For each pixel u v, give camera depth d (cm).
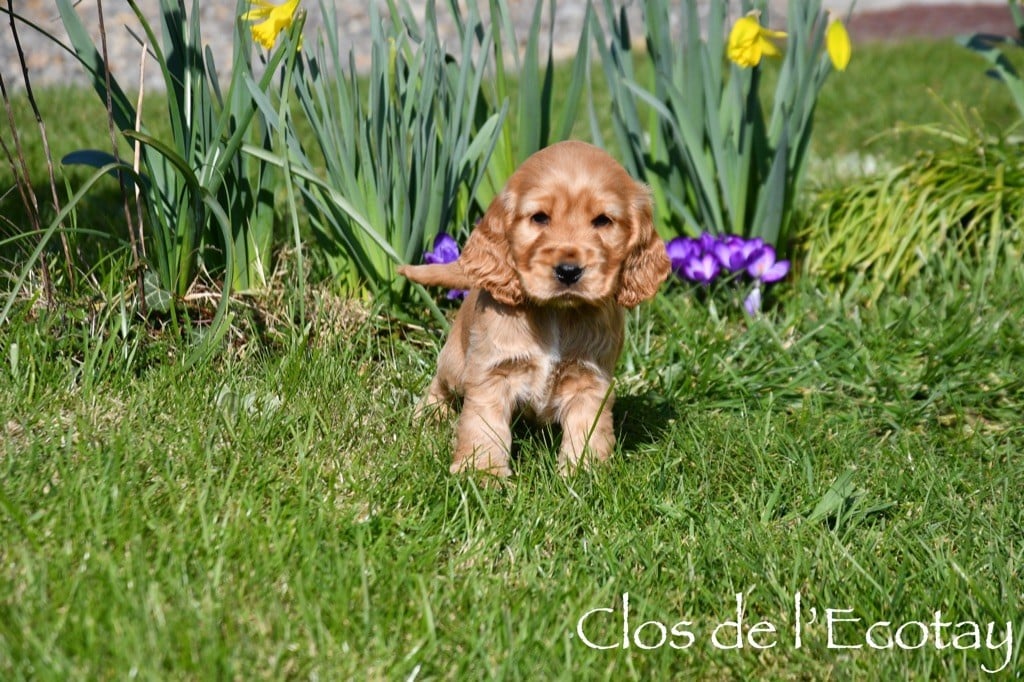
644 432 394
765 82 979
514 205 333
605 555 296
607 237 331
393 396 398
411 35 480
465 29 472
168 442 329
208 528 277
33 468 304
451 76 484
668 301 484
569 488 328
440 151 468
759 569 296
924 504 343
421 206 445
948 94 938
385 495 319
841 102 923
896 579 300
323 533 289
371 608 260
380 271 458
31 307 394
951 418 426
